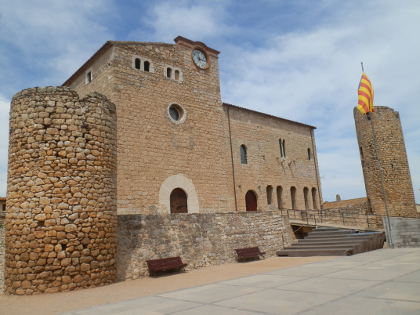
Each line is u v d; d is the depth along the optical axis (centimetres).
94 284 1143
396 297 689
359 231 2031
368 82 2650
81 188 1176
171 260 1434
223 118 2878
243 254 1717
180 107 2455
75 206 1153
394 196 2934
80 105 1236
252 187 2958
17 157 1175
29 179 1143
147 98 2270
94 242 1170
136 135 2156
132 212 2030
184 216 1588
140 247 1380
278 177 3241
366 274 988
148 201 2114
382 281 862
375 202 2975
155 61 2384
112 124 1330
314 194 3653
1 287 1354
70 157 1180
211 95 2695
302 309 656
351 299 702
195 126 2508
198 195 2392
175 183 2278
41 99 1198
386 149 3011
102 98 1298
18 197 1144
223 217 1762
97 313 757
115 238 1261
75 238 1131
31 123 1180
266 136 3244
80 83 2497
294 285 910
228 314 662
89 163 1210
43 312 827
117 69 2161
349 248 1633
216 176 2541
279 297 776
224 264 1655
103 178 1241
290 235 2119
